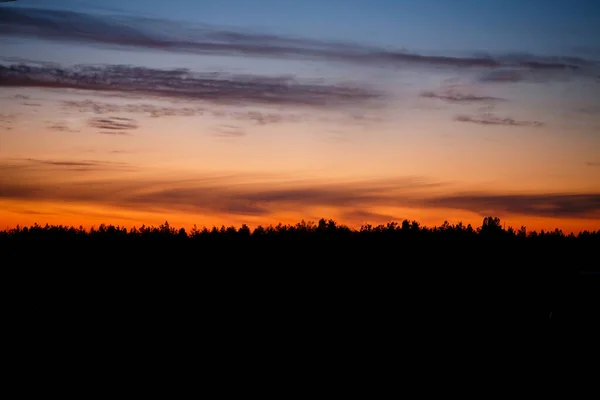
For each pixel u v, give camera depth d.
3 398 13.80
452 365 16.38
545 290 21.47
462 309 23.58
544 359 16.28
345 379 15.27
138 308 25.19
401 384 14.91
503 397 13.66
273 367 16.58
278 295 27.78
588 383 14.32
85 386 14.63
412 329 20.94
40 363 16.84
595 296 18.58
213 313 24.28
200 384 14.97
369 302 26.02
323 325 21.95
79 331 21.06
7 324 21.81
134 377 15.64
